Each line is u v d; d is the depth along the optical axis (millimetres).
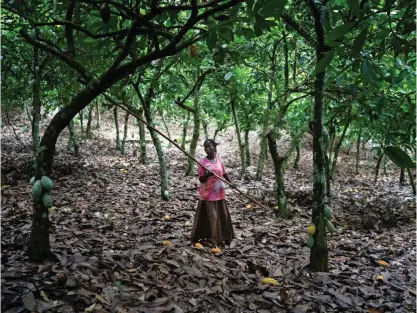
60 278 2809
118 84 5113
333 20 3271
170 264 3480
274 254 4234
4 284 2594
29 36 2988
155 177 8336
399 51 2279
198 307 2787
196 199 6691
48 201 3109
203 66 7086
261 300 3029
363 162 12680
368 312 2984
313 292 3271
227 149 13555
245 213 5980
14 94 6562
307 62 6520
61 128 3078
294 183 8859
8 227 4219
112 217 5184
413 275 3863
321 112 3531
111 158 10141
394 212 6648
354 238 5164
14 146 10109
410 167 1305
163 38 3080
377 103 3018
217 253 4102
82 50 4215
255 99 8086
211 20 2619
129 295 2768
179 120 15695
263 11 1516
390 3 2111
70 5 2885
